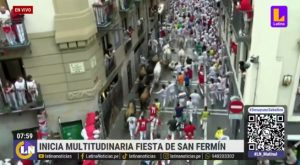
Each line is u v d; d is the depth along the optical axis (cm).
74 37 1352
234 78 1705
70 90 1470
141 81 2153
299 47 1017
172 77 2383
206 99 2020
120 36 1945
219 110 1895
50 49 1369
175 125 1567
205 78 2178
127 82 2159
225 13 2236
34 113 1448
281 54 1048
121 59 1970
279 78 1075
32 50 1350
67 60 1405
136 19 2392
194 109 1800
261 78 1094
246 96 1190
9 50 1321
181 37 3081
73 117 1527
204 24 3241
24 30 1291
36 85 1393
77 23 1348
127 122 1739
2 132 1451
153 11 3028
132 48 2250
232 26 1622
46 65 1393
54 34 1346
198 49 2605
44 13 1309
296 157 1174
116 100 1894
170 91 2014
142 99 1916
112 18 1698
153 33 3067
